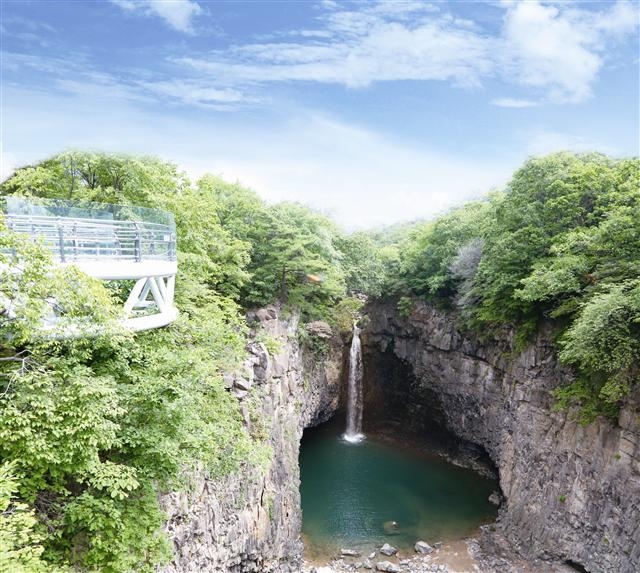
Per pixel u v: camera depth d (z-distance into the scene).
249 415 20.16
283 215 32.06
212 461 15.50
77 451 9.52
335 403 39.66
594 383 21.75
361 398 42.72
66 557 9.62
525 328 26.42
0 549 7.27
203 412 15.18
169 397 12.46
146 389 11.66
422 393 39.84
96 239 13.12
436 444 38.94
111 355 12.51
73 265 10.30
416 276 39.41
